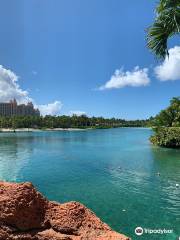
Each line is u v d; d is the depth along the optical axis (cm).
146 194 1644
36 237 412
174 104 5981
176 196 1591
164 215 1271
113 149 4584
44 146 5466
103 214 1302
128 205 1430
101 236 433
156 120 6222
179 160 3075
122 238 429
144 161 3048
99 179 2109
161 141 4747
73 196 1633
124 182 1986
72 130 17050
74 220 450
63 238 419
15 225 414
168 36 1109
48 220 446
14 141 7131
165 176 2183
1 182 491
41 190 1800
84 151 4344
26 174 2406
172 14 1052
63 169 2627
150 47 1128
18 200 431
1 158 3578
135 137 8444
